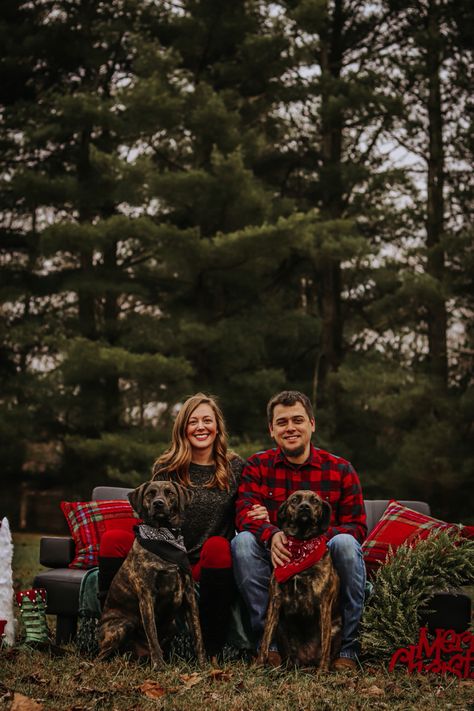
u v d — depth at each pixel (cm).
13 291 1755
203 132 1574
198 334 1541
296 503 435
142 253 1836
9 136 1852
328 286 1838
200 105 1572
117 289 1669
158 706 355
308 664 439
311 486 475
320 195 1900
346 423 1738
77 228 1527
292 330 1717
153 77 1533
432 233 1819
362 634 446
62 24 1827
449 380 1747
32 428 1719
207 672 414
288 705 362
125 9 1823
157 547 437
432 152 1819
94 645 474
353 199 1822
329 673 421
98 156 1498
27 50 1836
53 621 597
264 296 1838
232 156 1452
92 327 1761
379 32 1923
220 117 1537
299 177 1973
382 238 1916
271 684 400
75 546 516
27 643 464
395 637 439
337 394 1698
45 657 444
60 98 1616
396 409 1515
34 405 1788
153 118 1526
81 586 474
